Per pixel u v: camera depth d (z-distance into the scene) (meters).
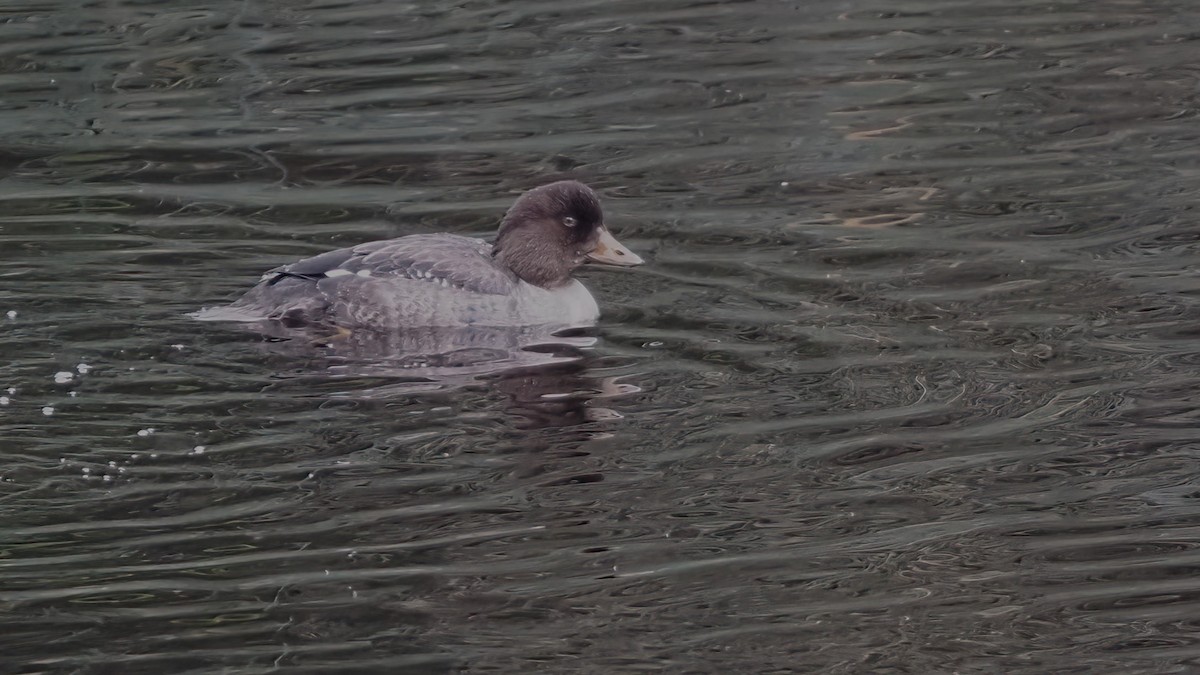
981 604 9.92
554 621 9.77
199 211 17.14
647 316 14.51
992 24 23.88
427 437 11.99
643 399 12.70
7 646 9.41
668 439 11.99
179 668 9.24
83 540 10.53
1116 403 12.51
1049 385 12.86
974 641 9.56
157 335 13.81
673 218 16.98
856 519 10.91
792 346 13.71
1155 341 13.69
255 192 17.78
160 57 22.61
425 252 14.85
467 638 9.58
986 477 11.43
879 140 19.38
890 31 23.61
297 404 12.53
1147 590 10.05
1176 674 9.20
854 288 15.02
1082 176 18.02
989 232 16.44
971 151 18.92
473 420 12.30
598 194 17.77
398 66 22.31
